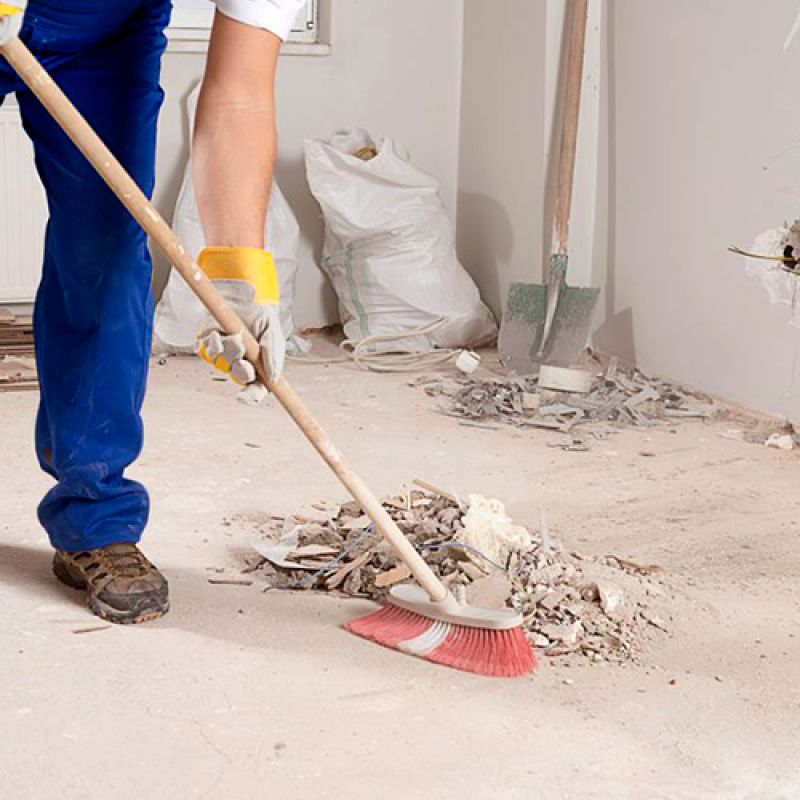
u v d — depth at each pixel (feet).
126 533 7.53
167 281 15.89
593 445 11.57
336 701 6.43
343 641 7.14
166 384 13.23
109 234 6.96
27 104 6.82
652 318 14.06
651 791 5.69
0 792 5.54
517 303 14.39
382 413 12.48
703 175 13.01
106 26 6.72
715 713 6.43
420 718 6.28
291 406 6.46
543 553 8.03
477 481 10.37
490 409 12.49
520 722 6.27
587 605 7.48
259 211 6.55
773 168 12.00
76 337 7.24
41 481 9.86
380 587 7.72
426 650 6.91
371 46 16.20
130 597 7.27
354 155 15.71
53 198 6.93
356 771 5.78
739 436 11.92
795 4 11.57
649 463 11.02
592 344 15.23
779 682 6.80
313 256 16.43
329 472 10.47
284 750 5.94
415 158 16.72
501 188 15.85
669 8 13.35
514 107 15.38
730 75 12.51
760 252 12.23
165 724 6.15
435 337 15.34
